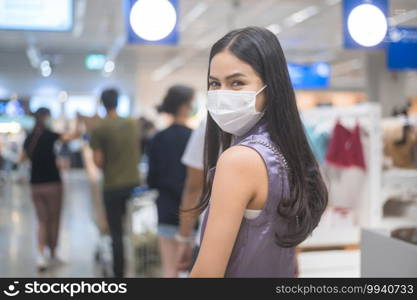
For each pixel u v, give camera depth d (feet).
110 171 14.80
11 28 18.11
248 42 4.30
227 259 3.96
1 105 30.04
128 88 68.39
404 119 13.82
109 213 14.94
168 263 11.55
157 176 11.64
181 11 40.14
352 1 19.84
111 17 40.78
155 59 66.85
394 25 22.31
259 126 4.43
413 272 4.80
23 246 21.84
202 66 73.10
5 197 38.47
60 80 63.16
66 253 20.48
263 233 4.13
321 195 4.62
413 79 40.73
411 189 12.36
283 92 4.36
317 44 55.67
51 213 19.01
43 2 18.34
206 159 5.11
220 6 38.75
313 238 11.27
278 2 37.37
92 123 17.54
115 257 14.83
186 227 10.01
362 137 11.89
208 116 5.14
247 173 3.99
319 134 12.19
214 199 4.00
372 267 5.54
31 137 18.45
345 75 81.41
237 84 4.32
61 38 51.37
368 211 11.79
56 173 18.89
